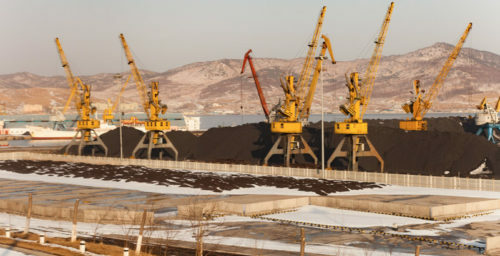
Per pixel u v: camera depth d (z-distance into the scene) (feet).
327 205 239.71
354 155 375.25
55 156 490.49
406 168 377.50
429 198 239.91
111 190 293.02
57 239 147.13
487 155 370.12
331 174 340.80
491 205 230.27
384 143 418.31
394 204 218.79
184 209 209.67
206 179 331.16
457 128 572.10
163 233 172.96
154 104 489.26
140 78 529.86
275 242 163.32
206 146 501.56
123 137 561.02
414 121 493.77
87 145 569.64
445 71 515.50
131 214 195.42
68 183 330.34
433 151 383.86
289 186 302.86
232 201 227.61
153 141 487.61
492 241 154.51
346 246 159.53
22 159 506.48
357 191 286.66
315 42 452.76
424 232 182.70
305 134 470.39
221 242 160.45
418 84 506.07
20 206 216.54
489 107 529.86
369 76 403.75
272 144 471.21
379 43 403.75
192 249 146.82
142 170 398.01
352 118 378.53
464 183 287.48
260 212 221.46
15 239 141.08
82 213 196.65
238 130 504.84
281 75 411.34
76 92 539.29
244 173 380.17
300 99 444.96
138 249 126.52
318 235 176.35
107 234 167.22
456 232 183.01
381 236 175.94
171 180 334.44
